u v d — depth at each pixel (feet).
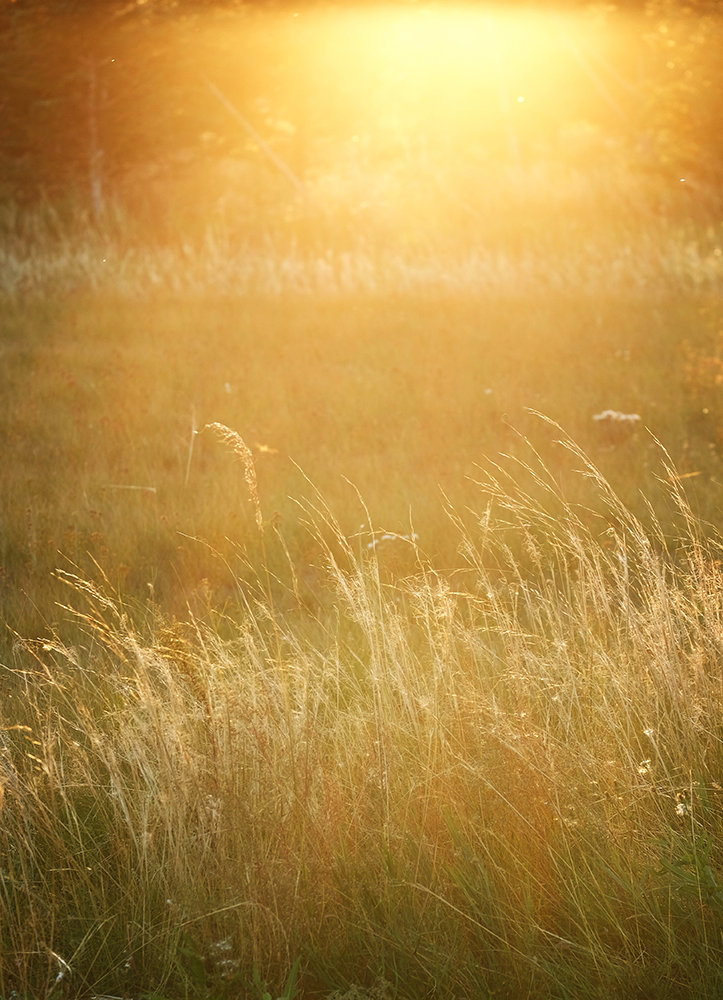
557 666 27.02
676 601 28.73
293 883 21.27
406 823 23.03
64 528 48.03
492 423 64.49
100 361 85.15
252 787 22.70
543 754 23.47
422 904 21.27
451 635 28.60
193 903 21.02
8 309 108.68
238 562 44.29
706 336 85.20
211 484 54.65
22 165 161.07
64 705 29.09
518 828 22.63
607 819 22.52
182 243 144.56
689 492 49.14
